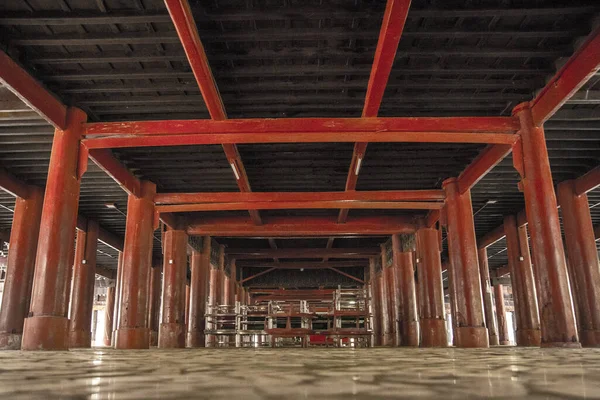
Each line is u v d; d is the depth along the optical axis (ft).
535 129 42.93
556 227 40.55
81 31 35.19
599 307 58.85
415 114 47.85
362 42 36.83
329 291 126.72
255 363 15.66
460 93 43.91
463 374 10.66
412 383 8.57
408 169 62.28
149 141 45.01
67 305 40.22
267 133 44.83
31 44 35.88
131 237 60.54
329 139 45.47
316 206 65.46
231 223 79.00
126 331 56.39
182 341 73.15
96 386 8.38
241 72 39.63
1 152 54.85
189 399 6.50
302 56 38.01
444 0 32.30
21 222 62.80
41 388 8.13
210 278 99.40
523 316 80.89
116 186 67.10
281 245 112.88
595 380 9.05
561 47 37.11
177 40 35.81
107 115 47.57
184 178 64.64
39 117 44.04
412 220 79.82
